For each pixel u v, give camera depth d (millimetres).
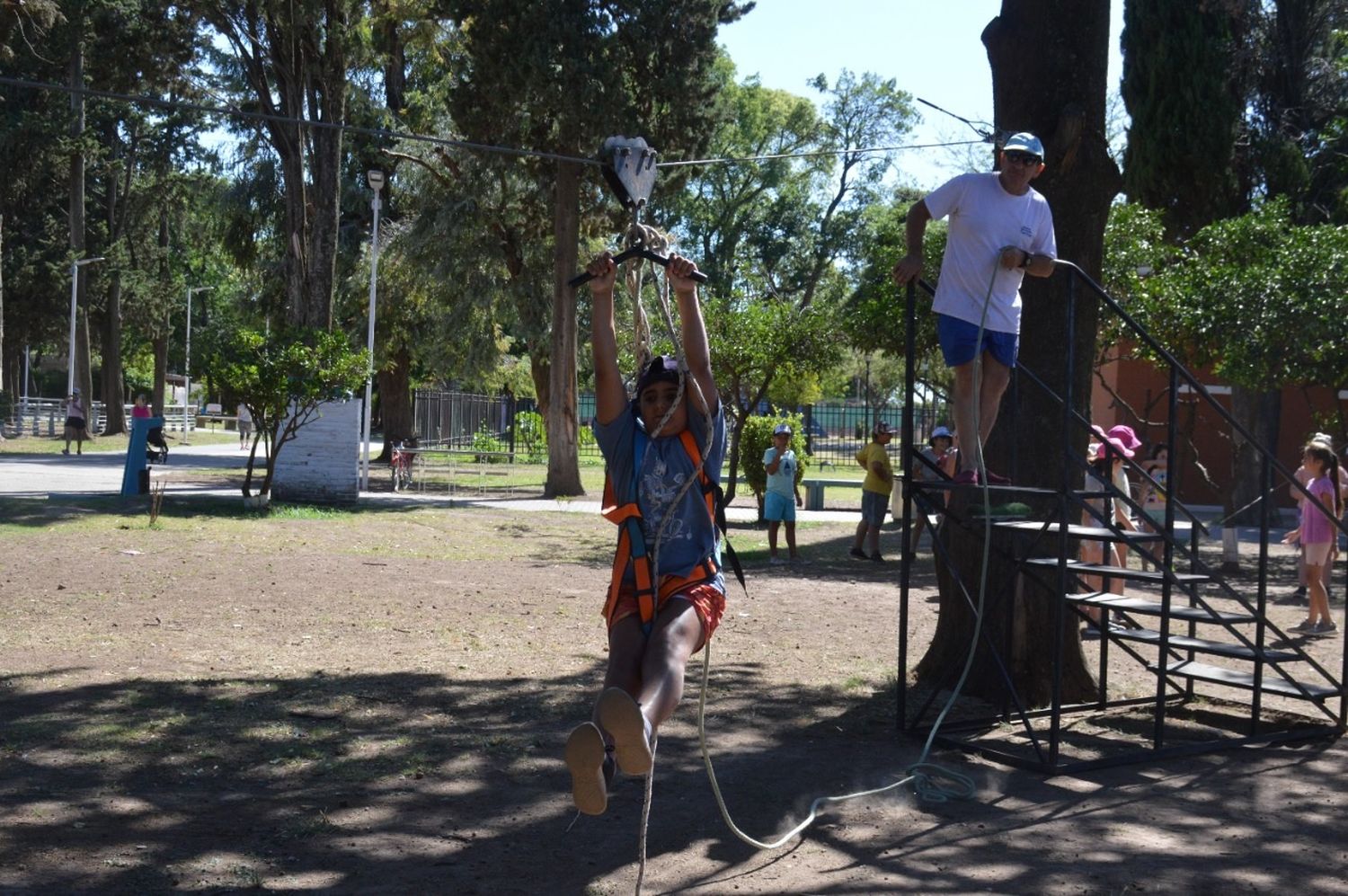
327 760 7031
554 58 25594
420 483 33000
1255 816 6566
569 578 15969
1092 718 9109
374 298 30141
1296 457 31047
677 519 4766
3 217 45500
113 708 8047
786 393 43875
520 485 34906
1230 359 19578
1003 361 7320
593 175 29906
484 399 43625
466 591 14258
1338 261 19141
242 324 44625
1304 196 28156
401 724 7918
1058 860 5703
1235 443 24219
